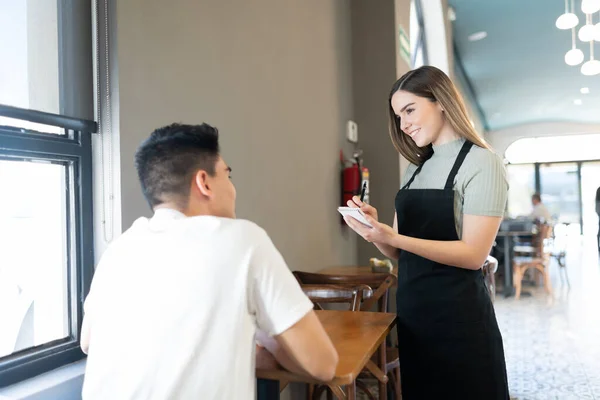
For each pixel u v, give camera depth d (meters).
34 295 1.26
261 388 1.04
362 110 3.82
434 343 1.46
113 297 0.87
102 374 0.85
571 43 8.27
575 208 14.63
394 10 3.76
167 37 1.55
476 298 1.44
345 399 1.69
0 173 1.18
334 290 1.84
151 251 0.86
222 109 1.87
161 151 0.94
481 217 1.39
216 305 0.82
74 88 1.33
